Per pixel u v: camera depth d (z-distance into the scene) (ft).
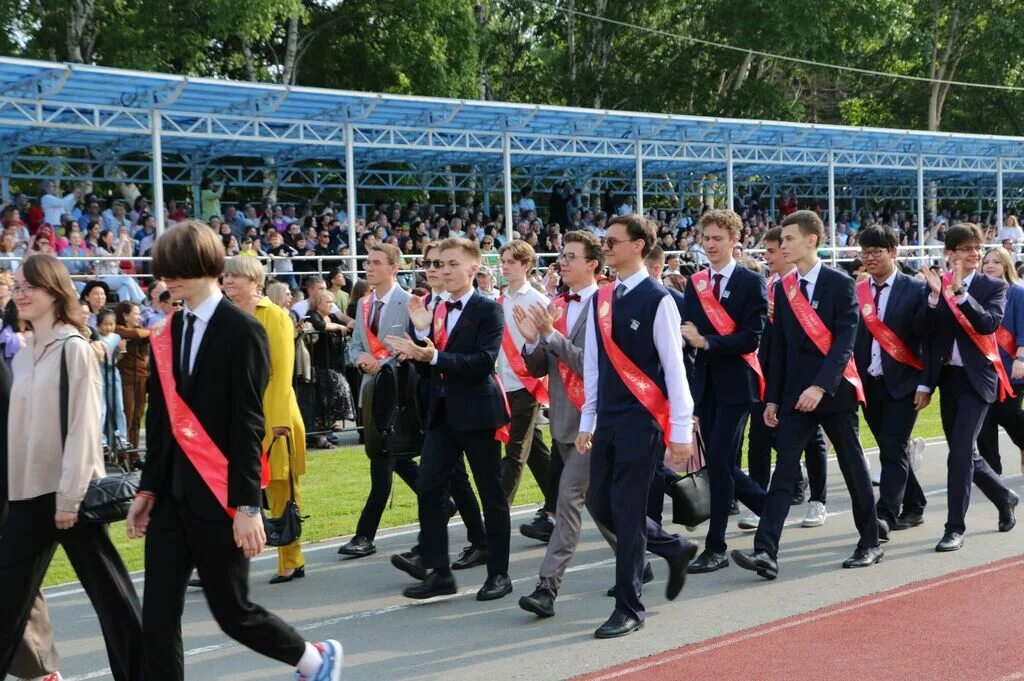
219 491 13.11
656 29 123.75
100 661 17.81
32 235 59.47
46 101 53.26
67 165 74.38
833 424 21.48
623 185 104.53
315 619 19.66
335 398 38.50
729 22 118.01
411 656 17.33
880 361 24.20
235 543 13.24
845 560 22.30
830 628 17.85
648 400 17.46
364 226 68.33
